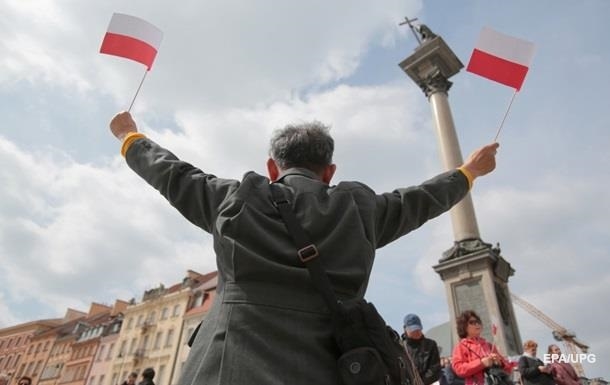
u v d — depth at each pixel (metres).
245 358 1.27
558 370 7.39
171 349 41.69
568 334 43.78
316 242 1.54
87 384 48.53
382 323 1.42
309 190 1.70
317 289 1.42
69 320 68.69
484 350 5.48
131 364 44.38
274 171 2.08
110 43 2.79
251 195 1.61
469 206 14.70
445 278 13.42
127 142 2.08
